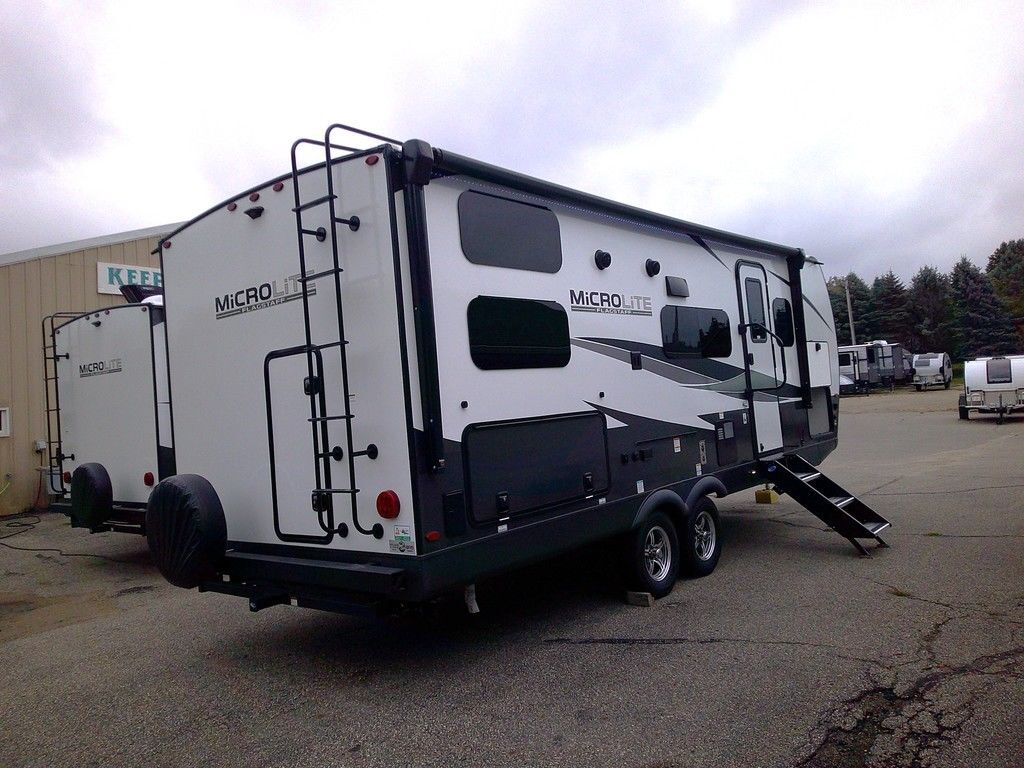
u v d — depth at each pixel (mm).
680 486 6137
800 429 8352
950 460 13102
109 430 8148
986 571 5949
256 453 4812
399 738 3678
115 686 4613
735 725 3580
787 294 8359
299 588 4449
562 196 5156
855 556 6758
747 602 5555
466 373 4293
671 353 6227
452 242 4320
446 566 4027
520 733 3650
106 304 13375
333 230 4094
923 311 60281
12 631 5945
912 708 3641
